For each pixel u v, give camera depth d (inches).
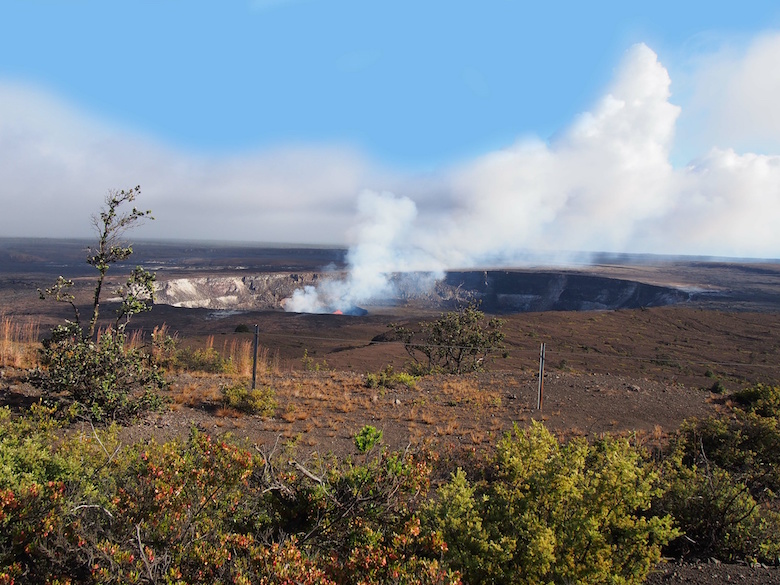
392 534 189.5
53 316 2233.0
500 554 185.3
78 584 144.1
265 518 197.8
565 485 205.2
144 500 169.8
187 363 777.6
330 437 479.8
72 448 252.2
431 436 489.7
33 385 438.0
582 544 196.2
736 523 257.4
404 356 1556.3
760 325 2559.1
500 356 1673.2
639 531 205.9
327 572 160.2
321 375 807.7
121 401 438.3
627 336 2235.5
